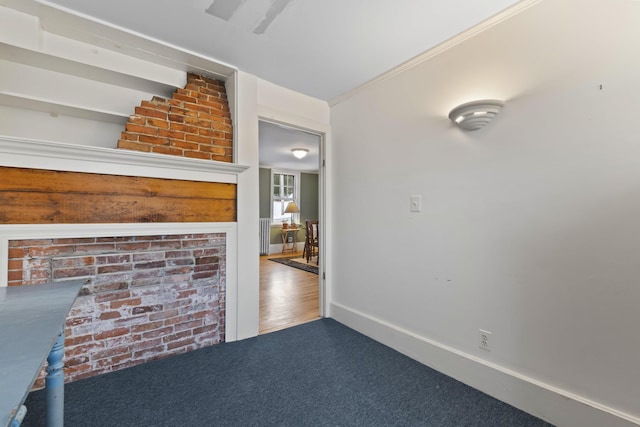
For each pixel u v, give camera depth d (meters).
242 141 2.42
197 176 2.22
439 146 2.01
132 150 2.00
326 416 1.54
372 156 2.54
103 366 1.90
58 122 1.98
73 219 1.78
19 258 1.65
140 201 2.00
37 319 0.89
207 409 1.58
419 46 2.01
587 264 1.39
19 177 1.63
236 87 2.37
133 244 2.00
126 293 1.98
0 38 1.61
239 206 2.42
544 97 1.52
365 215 2.61
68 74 1.99
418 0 1.56
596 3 1.36
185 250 2.21
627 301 1.29
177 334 2.18
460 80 1.88
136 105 2.25
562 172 1.46
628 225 1.28
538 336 1.55
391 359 2.15
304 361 2.11
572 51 1.43
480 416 1.54
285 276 4.84
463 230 1.87
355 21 1.74
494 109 1.64
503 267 1.68
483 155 1.77
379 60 2.19
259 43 1.98
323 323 2.85
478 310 1.80
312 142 4.72
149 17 1.72
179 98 2.23
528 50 1.57
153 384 1.79
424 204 2.11
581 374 1.41
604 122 1.34
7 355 0.65
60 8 1.64
